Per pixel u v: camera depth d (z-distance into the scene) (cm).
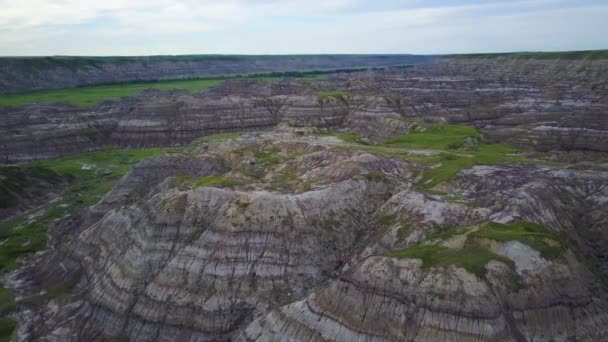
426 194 6134
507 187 6200
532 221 5450
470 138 9894
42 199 10450
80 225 8394
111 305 5722
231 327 5250
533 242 4575
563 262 4478
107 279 6028
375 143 9825
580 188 6744
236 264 5619
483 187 6316
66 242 7594
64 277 6656
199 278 5562
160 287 5591
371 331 4253
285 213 5975
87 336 5575
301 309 4747
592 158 9388
